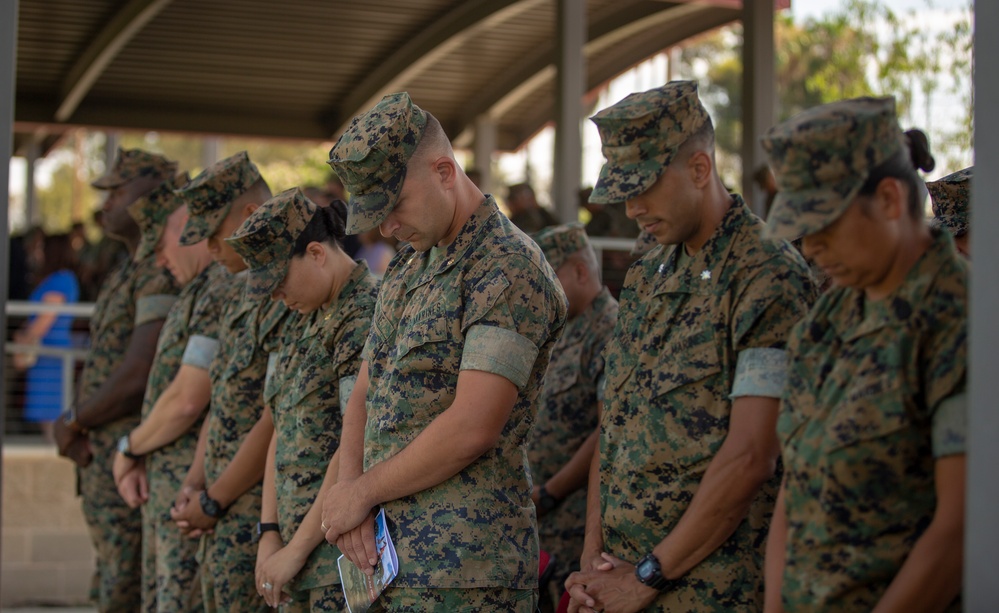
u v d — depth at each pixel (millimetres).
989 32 1797
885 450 2000
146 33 10445
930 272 2012
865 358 2045
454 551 2613
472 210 2770
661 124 2506
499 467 2699
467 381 2592
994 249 1787
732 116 23547
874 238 2008
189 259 4242
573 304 3787
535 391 2766
